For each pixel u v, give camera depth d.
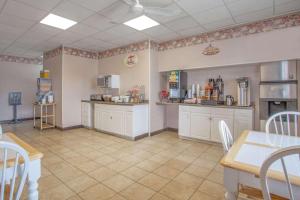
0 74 6.21
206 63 3.87
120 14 2.98
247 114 3.22
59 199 1.86
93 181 2.23
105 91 5.57
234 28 3.52
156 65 4.62
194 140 3.96
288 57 2.97
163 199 1.87
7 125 5.75
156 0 2.51
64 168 2.60
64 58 4.94
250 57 3.34
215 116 3.59
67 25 3.47
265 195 0.85
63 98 4.95
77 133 4.68
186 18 3.14
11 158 1.12
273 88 2.97
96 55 5.76
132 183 2.19
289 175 0.91
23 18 3.14
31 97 6.95
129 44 4.78
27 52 5.79
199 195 1.94
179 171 2.51
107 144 3.74
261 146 1.36
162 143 3.80
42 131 4.89
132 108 4.01
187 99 4.24
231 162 1.08
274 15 3.03
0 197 0.98
